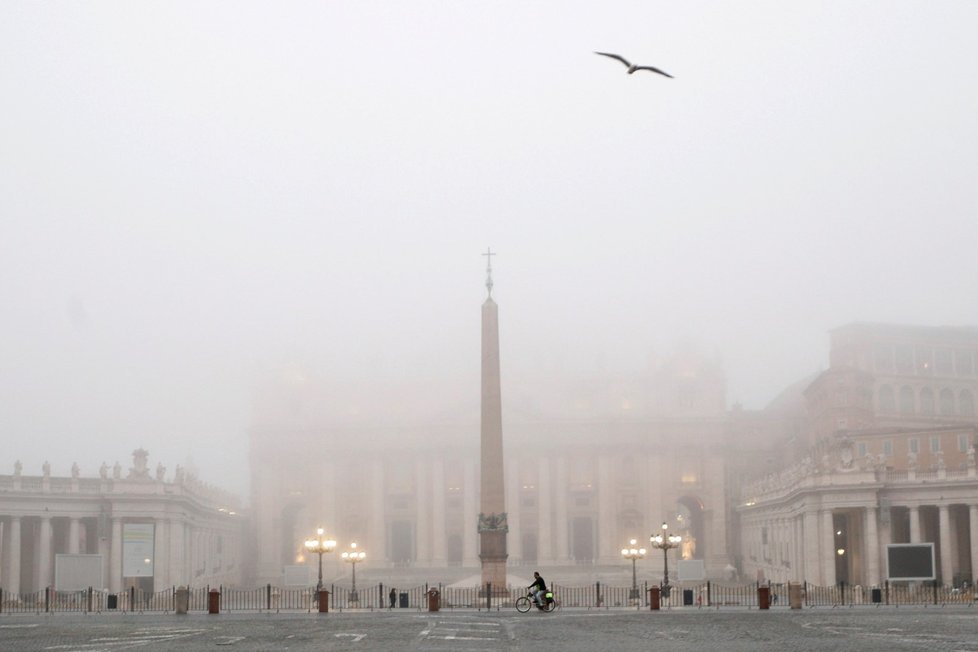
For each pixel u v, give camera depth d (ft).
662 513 549.95
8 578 300.20
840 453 326.85
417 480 557.33
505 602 235.81
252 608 228.43
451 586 348.59
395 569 490.49
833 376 457.68
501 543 244.01
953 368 529.45
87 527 344.69
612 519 549.13
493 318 248.52
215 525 442.91
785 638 133.69
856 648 118.32
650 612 200.44
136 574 285.23
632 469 556.92
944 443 379.35
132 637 138.72
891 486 307.37
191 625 164.14
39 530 324.19
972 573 293.02
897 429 389.60
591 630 149.69
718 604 221.46
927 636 134.21
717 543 545.85
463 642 128.88
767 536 426.92
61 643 129.49
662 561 522.47
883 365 517.55
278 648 120.88
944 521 299.17
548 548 547.08
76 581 231.91
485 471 246.06
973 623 157.79
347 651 116.88
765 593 206.08
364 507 564.71
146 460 323.78
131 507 316.40
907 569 223.10
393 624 164.55
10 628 159.22
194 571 374.43
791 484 351.67
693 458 556.92
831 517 313.12
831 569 310.65
